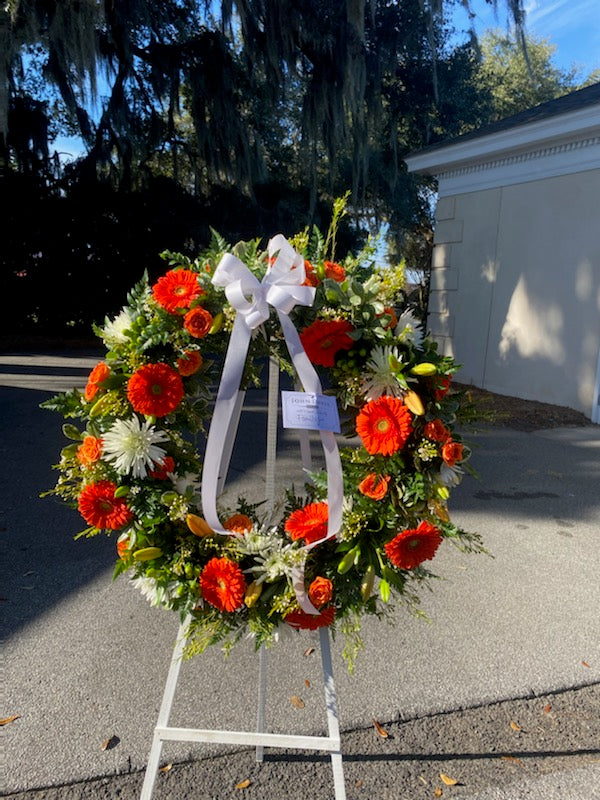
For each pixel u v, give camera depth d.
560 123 7.55
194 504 1.74
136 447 1.62
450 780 1.99
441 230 9.95
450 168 9.65
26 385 8.90
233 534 1.60
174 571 1.62
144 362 1.68
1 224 14.67
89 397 1.71
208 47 13.68
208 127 14.34
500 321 8.94
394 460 1.69
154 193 15.38
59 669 2.48
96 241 15.31
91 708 2.26
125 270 15.58
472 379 9.48
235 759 2.06
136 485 1.68
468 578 3.40
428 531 1.61
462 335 9.65
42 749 2.05
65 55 11.62
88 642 2.68
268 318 1.69
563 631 2.89
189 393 1.77
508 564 3.59
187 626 1.75
